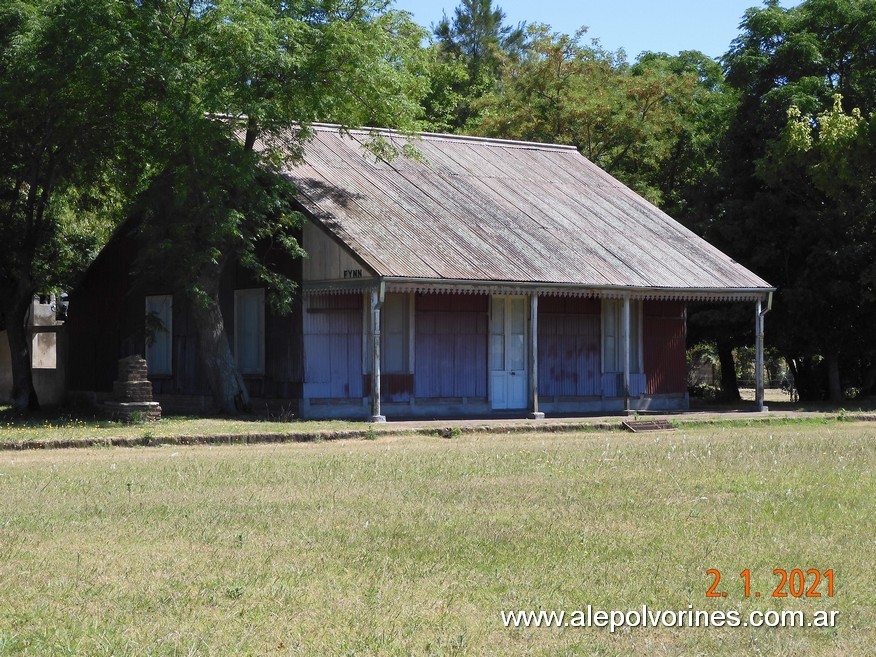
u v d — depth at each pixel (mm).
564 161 34406
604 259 27516
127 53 22188
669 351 30578
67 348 32688
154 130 24781
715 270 29219
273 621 7414
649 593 8266
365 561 9109
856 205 33375
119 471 14875
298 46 23141
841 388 40031
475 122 52094
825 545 9969
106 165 27875
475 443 20406
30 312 35000
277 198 24203
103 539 9930
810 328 35500
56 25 22625
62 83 23625
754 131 36844
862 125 32750
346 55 23891
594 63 48562
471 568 8961
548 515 11344
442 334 26703
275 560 9148
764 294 29578
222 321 25484
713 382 58156
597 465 15961
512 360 27766
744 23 38219
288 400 25391
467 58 60344
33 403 28375
